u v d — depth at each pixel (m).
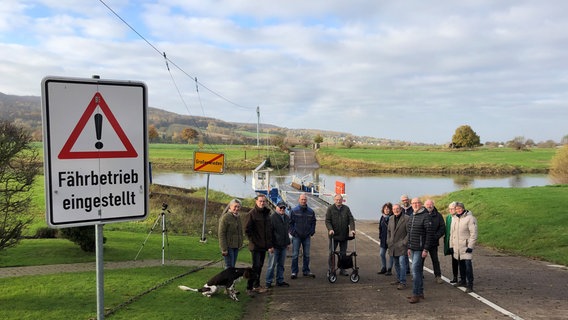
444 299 9.35
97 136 3.68
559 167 43.44
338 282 11.11
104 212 3.73
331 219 11.17
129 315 7.59
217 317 7.81
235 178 63.91
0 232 9.24
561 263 13.60
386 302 9.17
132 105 3.82
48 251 12.59
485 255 15.42
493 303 8.96
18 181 9.56
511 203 24.81
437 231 10.62
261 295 9.77
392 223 10.63
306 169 88.62
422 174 78.00
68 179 3.58
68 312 7.56
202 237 16.34
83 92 3.61
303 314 8.33
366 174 77.75
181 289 9.34
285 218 10.65
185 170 77.06
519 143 139.12
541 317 8.00
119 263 11.75
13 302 8.04
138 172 3.87
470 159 97.19
